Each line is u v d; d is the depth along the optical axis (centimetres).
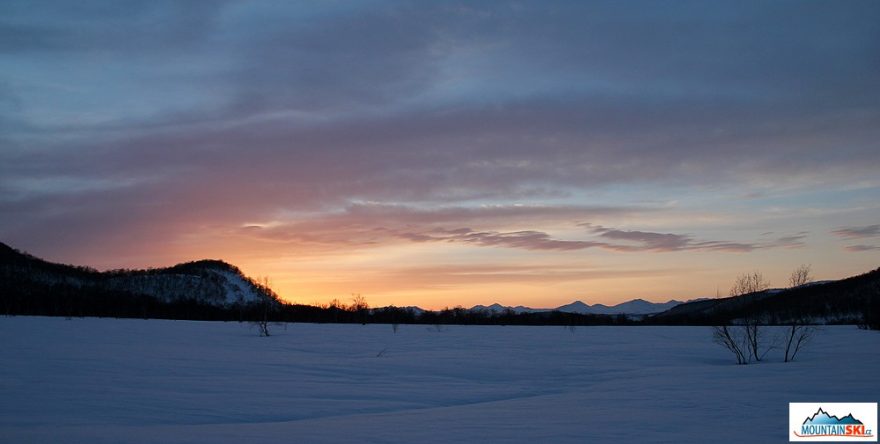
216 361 3170
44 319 7769
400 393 2144
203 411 1675
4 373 2431
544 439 1205
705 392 1920
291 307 11369
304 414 1678
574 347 4525
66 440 1230
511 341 5253
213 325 7712
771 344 4384
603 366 3169
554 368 3077
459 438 1227
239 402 1839
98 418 1541
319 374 2700
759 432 1258
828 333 5772
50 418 1531
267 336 5725
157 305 11106
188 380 2342
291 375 2628
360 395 2070
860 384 2062
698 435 1230
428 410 1706
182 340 4847
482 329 7931
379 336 5988
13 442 1209
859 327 6912
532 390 2280
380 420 1501
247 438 1243
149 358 3206
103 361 2972
